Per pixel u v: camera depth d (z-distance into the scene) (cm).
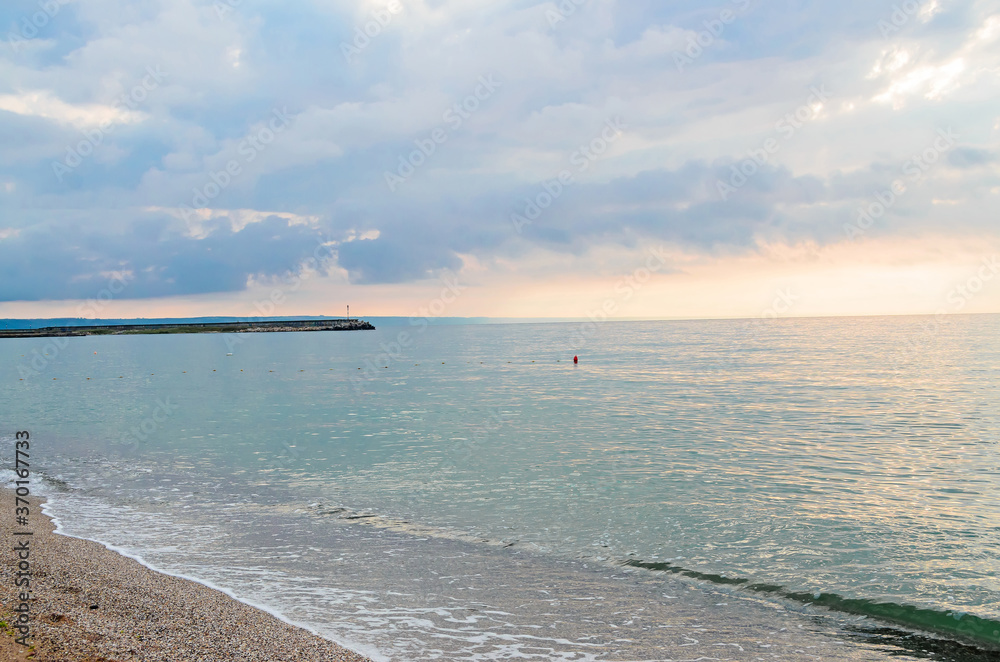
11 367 8312
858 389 4516
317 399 4400
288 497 1820
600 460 2294
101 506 1720
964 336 13388
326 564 1268
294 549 1362
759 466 2178
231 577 1178
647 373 6050
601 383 5206
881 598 1124
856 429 2930
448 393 4684
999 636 988
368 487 1933
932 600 1116
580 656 898
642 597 1123
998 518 1580
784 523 1552
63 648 793
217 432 3025
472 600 1095
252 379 6141
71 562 1205
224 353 11712
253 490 1903
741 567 1273
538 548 1385
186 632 898
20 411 3928
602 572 1244
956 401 3850
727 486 1911
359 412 3709
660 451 2448
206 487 1942
